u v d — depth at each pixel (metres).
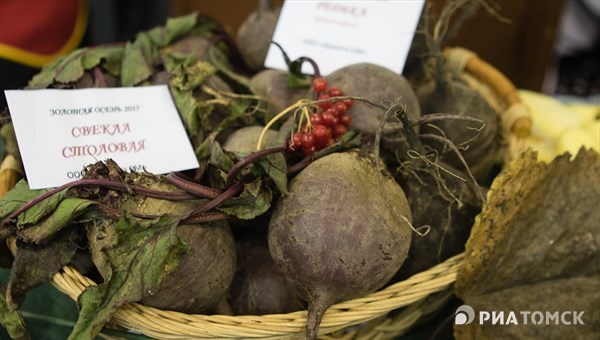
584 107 1.21
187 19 1.04
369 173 0.71
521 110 1.04
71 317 0.92
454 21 1.46
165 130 0.83
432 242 0.80
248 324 0.67
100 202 0.68
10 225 0.70
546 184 0.79
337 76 0.86
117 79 0.95
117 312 0.67
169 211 0.68
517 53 1.57
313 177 0.69
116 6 1.57
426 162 0.75
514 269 0.78
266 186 0.70
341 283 0.66
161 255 0.64
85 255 0.75
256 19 1.11
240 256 0.81
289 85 0.94
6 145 0.88
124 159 0.79
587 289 0.76
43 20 1.24
